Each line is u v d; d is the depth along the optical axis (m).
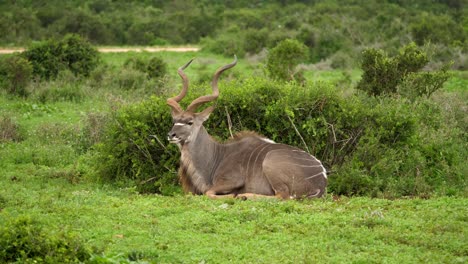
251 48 95.69
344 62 83.38
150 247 21.44
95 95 57.22
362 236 22.52
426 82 44.19
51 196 28.11
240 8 138.38
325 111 33.06
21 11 119.44
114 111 35.78
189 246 21.64
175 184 32.12
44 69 64.62
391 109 33.72
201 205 26.66
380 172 31.38
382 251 21.36
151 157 32.59
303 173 28.64
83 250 19.58
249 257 20.67
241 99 33.03
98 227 23.42
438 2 129.00
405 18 103.44
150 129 32.59
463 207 26.42
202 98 29.84
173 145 32.22
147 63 66.56
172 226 23.73
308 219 24.52
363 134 33.09
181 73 30.47
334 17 105.88
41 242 19.52
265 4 141.25
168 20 126.88
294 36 93.44
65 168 35.44
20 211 25.20
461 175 32.12
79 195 28.33
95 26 115.69
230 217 24.73
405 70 46.03
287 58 54.56
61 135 42.44
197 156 29.81
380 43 90.06
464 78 70.81
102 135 39.03
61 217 24.42
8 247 19.38
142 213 25.30
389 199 29.47
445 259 20.47
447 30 90.56
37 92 57.00
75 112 51.41
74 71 65.81
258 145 29.81
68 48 66.69
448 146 34.94
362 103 34.97
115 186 31.78
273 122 33.09
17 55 65.88
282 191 28.48
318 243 22.05
